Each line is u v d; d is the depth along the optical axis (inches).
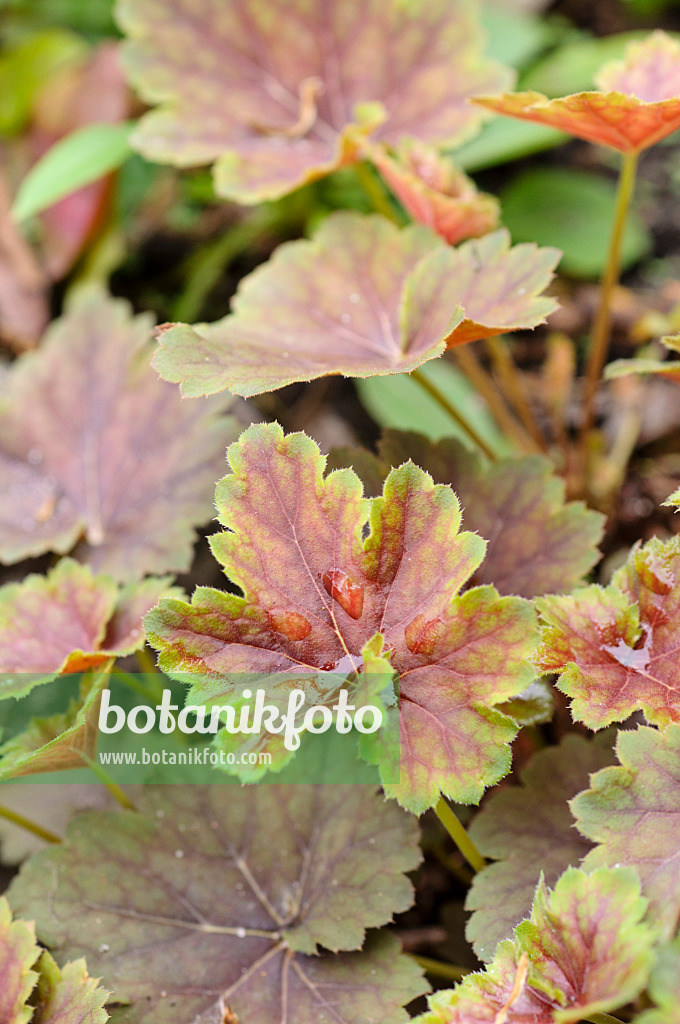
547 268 22.9
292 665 21.1
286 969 22.3
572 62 34.6
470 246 23.6
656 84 23.8
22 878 23.0
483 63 27.1
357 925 22.3
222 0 27.6
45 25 40.5
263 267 25.7
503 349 27.5
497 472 24.3
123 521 26.2
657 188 35.6
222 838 23.3
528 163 37.4
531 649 20.8
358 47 27.6
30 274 34.0
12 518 26.8
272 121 27.6
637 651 21.6
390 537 21.2
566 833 22.4
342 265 25.5
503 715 20.7
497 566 23.9
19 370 28.3
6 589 23.8
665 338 22.3
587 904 20.1
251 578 21.1
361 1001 21.9
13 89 34.8
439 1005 20.3
